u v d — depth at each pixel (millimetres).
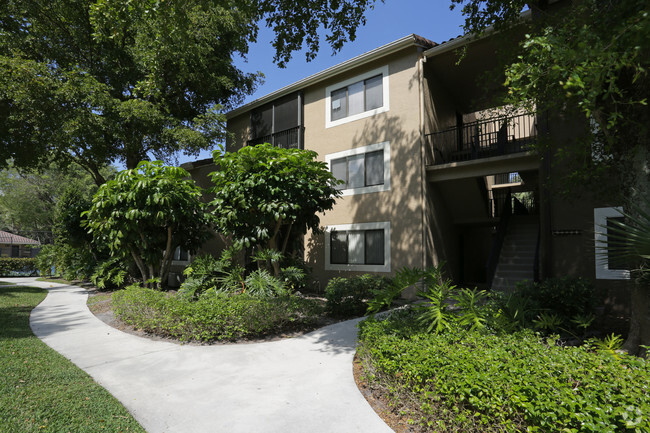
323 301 11133
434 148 12922
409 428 3516
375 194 13172
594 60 3859
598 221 8984
